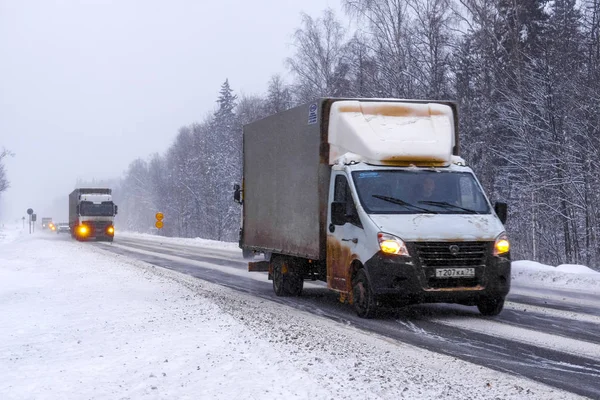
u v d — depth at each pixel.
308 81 42.03
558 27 28.47
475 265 10.90
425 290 10.71
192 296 14.62
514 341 9.23
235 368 7.34
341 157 12.45
